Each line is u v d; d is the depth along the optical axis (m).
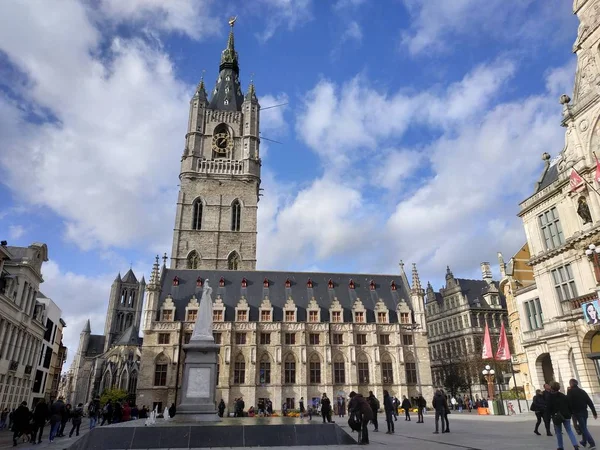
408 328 71.06
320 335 67.81
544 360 42.44
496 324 95.88
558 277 38.72
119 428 16.41
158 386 61.31
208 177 92.69
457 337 96.44
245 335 65.75
